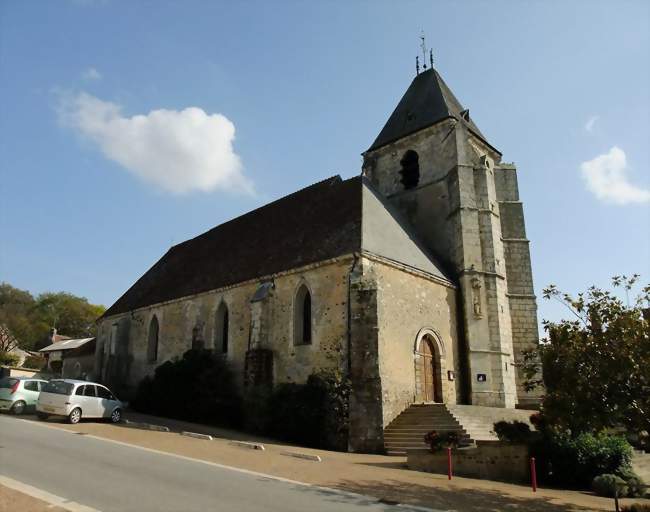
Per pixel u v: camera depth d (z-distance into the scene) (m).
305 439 19.12
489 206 26.47
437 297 23.70
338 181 28.00
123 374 32.94
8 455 11.73
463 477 14.48
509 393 23.86
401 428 18.89
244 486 10.23
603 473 14.49
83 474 10.27
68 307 81.12
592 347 11.95
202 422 23.42
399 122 31.92
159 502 8.49
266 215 31.06
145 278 38.28
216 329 26.45
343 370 19.67
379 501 9.93
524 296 27.28
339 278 21.03
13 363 53.56
